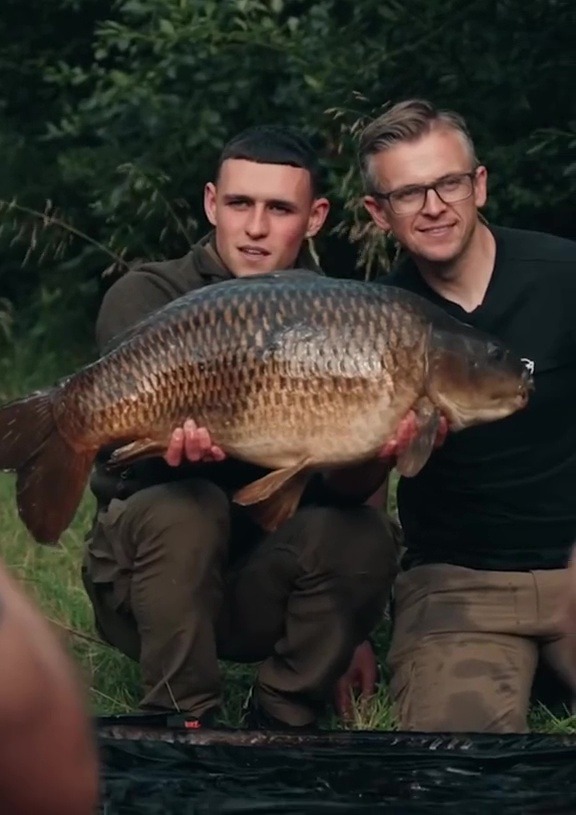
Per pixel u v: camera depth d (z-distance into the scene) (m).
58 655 1.92
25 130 12.26
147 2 9.95
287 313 4.53
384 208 5.34
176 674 5.12
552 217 9.52
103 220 11.34
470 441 5.32
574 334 5.32
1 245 11.40
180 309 4.62
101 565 5.32
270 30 9.64
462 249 5.27
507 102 9.19
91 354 11.38
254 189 5.30
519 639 5.39
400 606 5.54
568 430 5.36
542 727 5.50
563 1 8.95
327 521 5.18
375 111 9.06
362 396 4.48
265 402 4.52
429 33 9.20
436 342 4.52
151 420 4.64
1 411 4.79
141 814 3.88
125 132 10.47
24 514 4.80
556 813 3.91
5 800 1.90
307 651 5.26
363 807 3.92
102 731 4.45
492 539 5.41
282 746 4.36
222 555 5.16
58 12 12.27
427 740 4.40
